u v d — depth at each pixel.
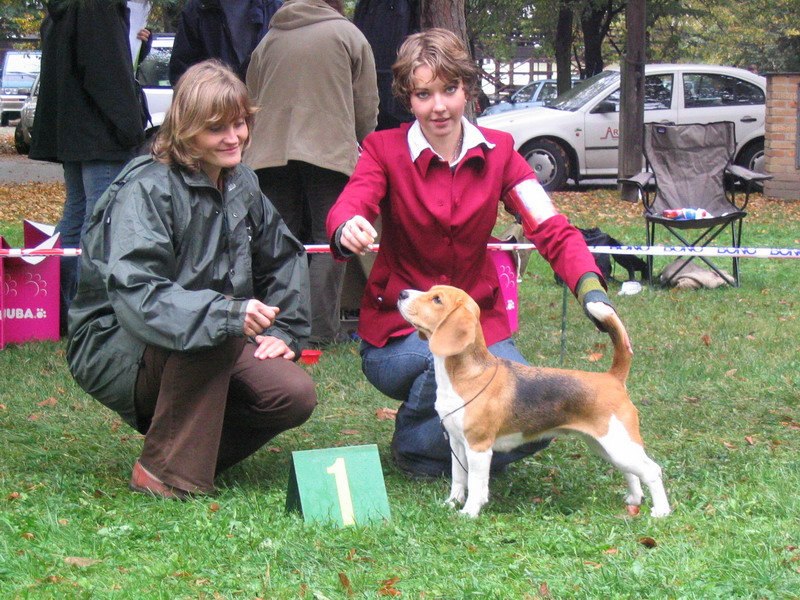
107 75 6.54
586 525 3.58
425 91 3.84
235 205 3.83
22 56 32.91
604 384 3.66
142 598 2.86
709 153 10.03
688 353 6.74
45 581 2.96
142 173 3.67
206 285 3.76
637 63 15.01
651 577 3.03
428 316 3.55
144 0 7.36
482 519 3.60
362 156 4.04
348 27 6.47
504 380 3.64
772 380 6.02
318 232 6.64
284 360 3.98
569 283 3.87
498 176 4.02
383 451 4.69
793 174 15.32
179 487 3.78
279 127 6.44
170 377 3.69
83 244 3.79
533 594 2.93
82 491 3.86
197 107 3.59
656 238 11.90
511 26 27.36
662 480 4.09
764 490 3.95
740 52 38.84
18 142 21.98
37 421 5.01
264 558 3.18
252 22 7.34
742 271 10.05
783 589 2.94
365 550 3.28
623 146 15.27
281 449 4.68
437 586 2.98
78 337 3.84
